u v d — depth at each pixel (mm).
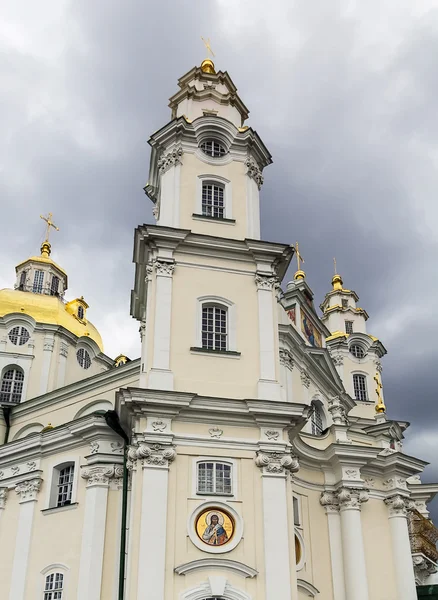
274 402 24938
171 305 26656
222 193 30922
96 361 49844
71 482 29312
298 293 37094
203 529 22844
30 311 48562
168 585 21703
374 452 31266
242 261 28484
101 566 26266
